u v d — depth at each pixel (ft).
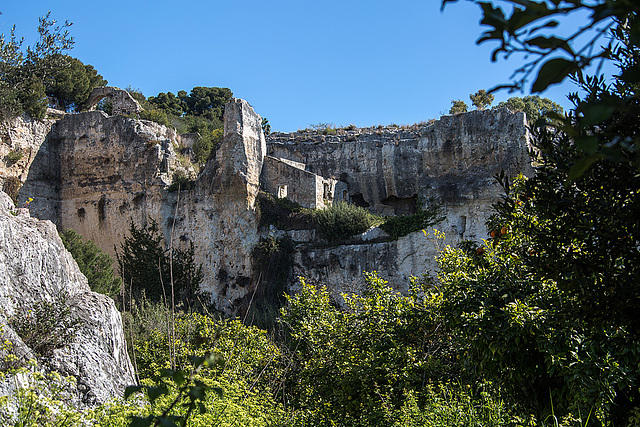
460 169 124.06
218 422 37.32
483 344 40.11
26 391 29.94
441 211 120.26
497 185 119.14
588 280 25.49
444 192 121.60
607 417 36.86
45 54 138.21
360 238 121.39
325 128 171.53
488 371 40.19
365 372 53.11
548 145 28.91
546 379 41.29
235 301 120.26
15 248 47.91
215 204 126.62
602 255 25.81
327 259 119.75
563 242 27.35
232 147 127.75
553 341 36.88
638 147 11.28
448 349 55.93
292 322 69.10
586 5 9.35
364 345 57.47
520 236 36.99
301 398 58.23
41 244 50.96
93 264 103.86
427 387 47.42
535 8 9.15
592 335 35.40
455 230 118.93
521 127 120.78
